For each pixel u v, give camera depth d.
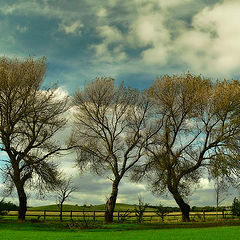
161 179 35.44
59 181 34.19
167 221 35.59
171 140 35.81
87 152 37.50
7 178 32.97
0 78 30.92
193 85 34.12
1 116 32.16
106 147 37.56
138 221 34.34
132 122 37.06
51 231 23.98
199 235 18.91
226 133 32.66
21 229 24.91
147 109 36.88
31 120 33.78
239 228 23.33
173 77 35.19
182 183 36.12
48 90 33.56
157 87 35.62
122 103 37.19
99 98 36.69
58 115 34.72
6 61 32.41
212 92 33.38
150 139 36.53
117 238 18.30
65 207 70.88
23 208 33.41
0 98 31.64
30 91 32.22
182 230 23.08
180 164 35.28
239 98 32.28
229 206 41.00
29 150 33.47
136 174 36.78
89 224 29.17
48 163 33.91
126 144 37.28
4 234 20.28
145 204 35.06
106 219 35.03
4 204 38.19
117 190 36.16
